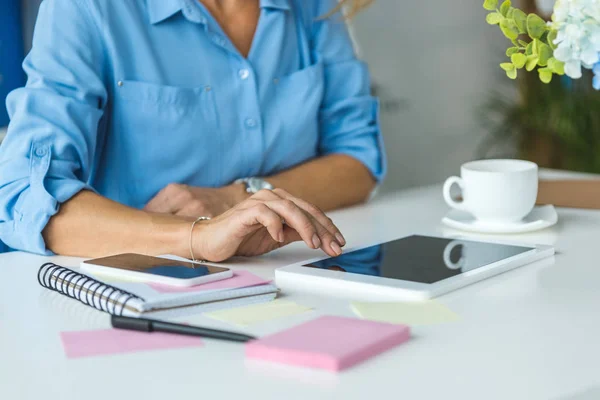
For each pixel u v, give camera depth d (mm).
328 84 1770
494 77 4227
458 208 1357
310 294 940
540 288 947
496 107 4074
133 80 1489
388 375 675
